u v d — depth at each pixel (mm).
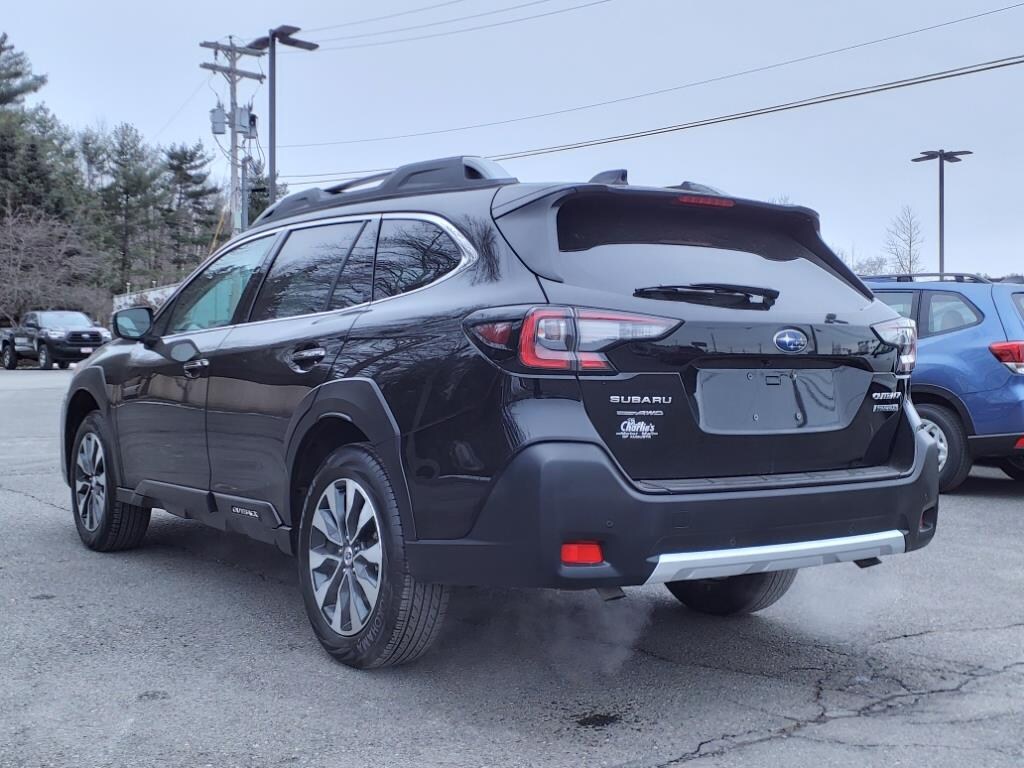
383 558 3785
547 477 3268
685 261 3793
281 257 4883
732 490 3492
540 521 3270
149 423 5500
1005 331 8141
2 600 5020
